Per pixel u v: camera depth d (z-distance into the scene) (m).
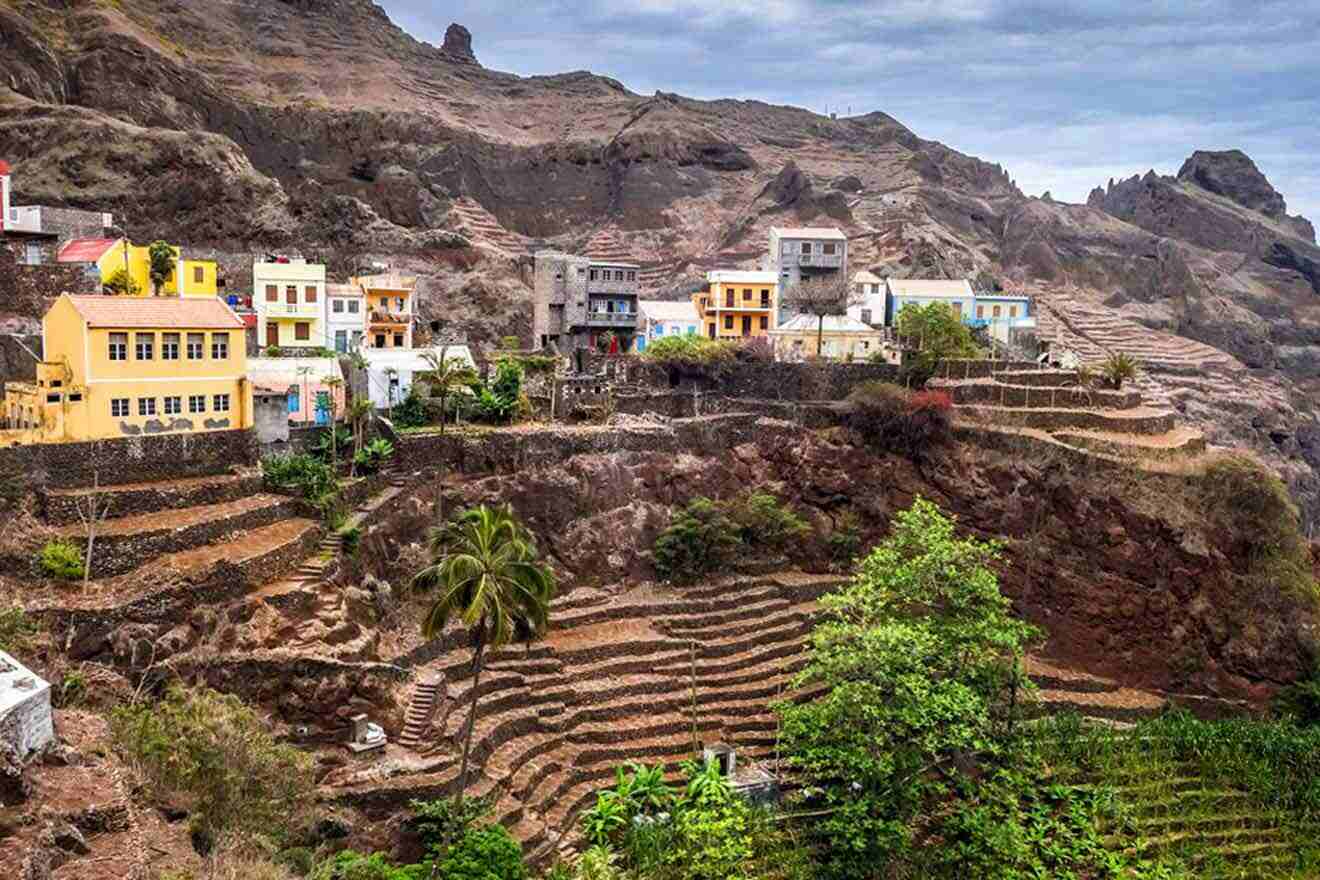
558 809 57.44
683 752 65.06
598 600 79.19
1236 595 83.75
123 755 41.41
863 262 156.00
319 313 98.56
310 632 57.16
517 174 188.25
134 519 59.62
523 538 56.47
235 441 68.94
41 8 146.00
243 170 134.88
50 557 52.41
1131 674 84.56
